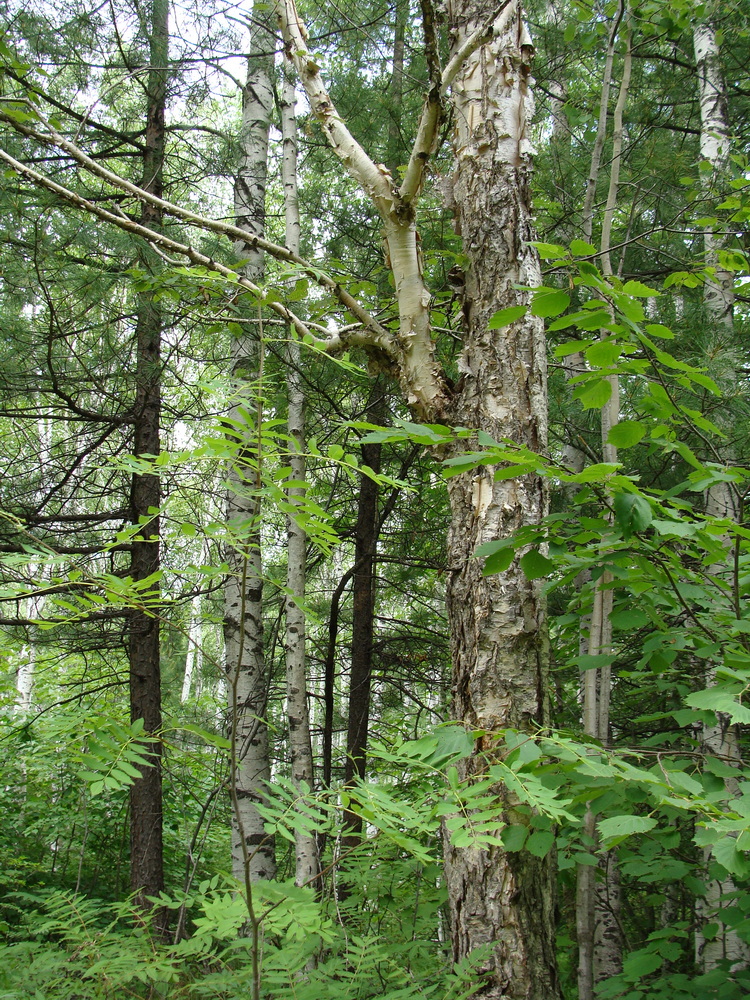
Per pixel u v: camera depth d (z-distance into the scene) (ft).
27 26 17.04
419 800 5.81
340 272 12.75
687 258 16.21
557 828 7.55
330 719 24.38
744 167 11.05
